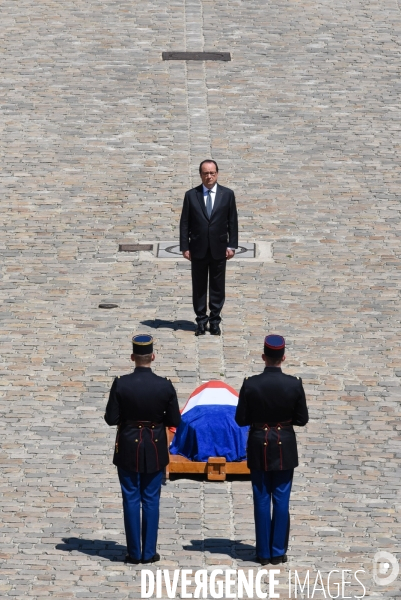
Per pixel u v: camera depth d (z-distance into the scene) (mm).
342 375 36406
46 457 31281
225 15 70875
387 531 27641
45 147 55625
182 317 40906
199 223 38375
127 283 43656
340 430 32938
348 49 66750
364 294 42719
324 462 31125
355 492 29594
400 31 69312
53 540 27062
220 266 38750
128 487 25641
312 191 51781
